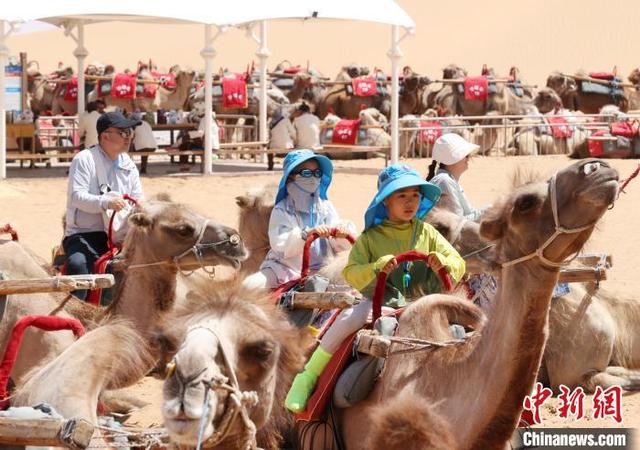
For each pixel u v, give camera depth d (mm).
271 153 37750
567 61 96312
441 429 7977
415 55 101125
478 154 41031
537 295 7816
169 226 12250
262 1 35375
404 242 9891
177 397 6203
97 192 14562
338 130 40344
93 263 14352
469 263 11633
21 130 36250
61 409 7750
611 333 13945
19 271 11578
